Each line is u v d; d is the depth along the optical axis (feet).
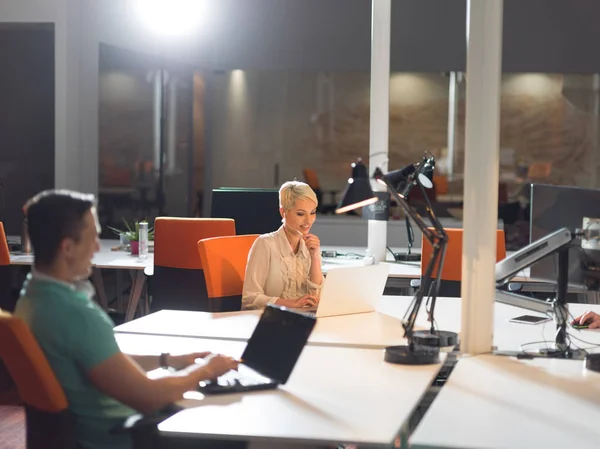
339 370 7.88
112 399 6.47
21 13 23.17
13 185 25.68
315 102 33.71
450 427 6.03
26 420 6.40
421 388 7.23
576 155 31.60
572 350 8.62
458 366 7.99
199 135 27.53
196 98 26.99
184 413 6.46
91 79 24.89
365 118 33.91
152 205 27.02
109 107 25.61
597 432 5.93
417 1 25.32
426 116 32.14
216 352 8.55
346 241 23.91
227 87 32.22
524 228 25.39
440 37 25.39
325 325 10.10
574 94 31.30
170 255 15.29
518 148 31.78
